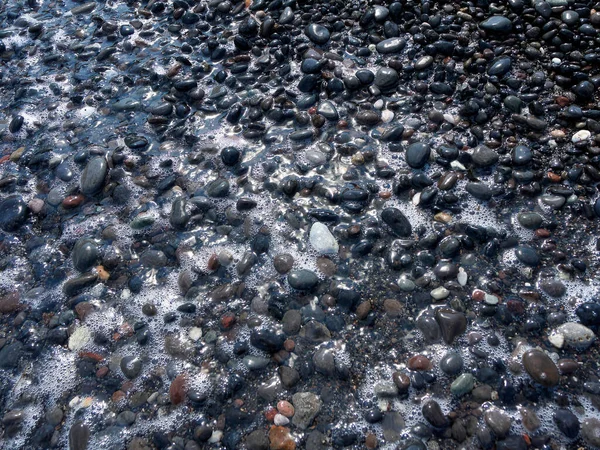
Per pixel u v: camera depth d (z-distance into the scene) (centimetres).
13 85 286
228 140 245
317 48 271
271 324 190
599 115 229
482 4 272
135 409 177
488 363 177
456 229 209
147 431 173
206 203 222
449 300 191
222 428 171
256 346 185
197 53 282
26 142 259
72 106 270
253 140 243
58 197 234
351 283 198
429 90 249
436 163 226
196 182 232
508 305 188
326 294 196
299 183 226
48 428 177
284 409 171
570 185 217
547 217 211
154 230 220
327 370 178
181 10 301
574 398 169
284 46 271
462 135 233
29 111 271
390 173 224
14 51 304
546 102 238
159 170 237
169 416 175
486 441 162
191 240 215
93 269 211
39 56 299
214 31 290
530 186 216
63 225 226
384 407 172
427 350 181
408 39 269
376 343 184
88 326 197
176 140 248
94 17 313
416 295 193
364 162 230
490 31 261
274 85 260
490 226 208
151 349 190
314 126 243
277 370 181
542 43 257
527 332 184
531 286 194
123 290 205
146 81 273
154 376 184
